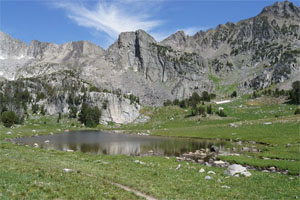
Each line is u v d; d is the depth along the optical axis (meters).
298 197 22.58
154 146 70.75
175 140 87.56
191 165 39.91
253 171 35.25
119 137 101.50
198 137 95.06
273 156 48.47
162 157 49.41
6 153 39.94
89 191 19.62
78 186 20.73
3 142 63.28
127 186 24.03
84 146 70.62
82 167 31.25
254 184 27.12
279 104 179.62
